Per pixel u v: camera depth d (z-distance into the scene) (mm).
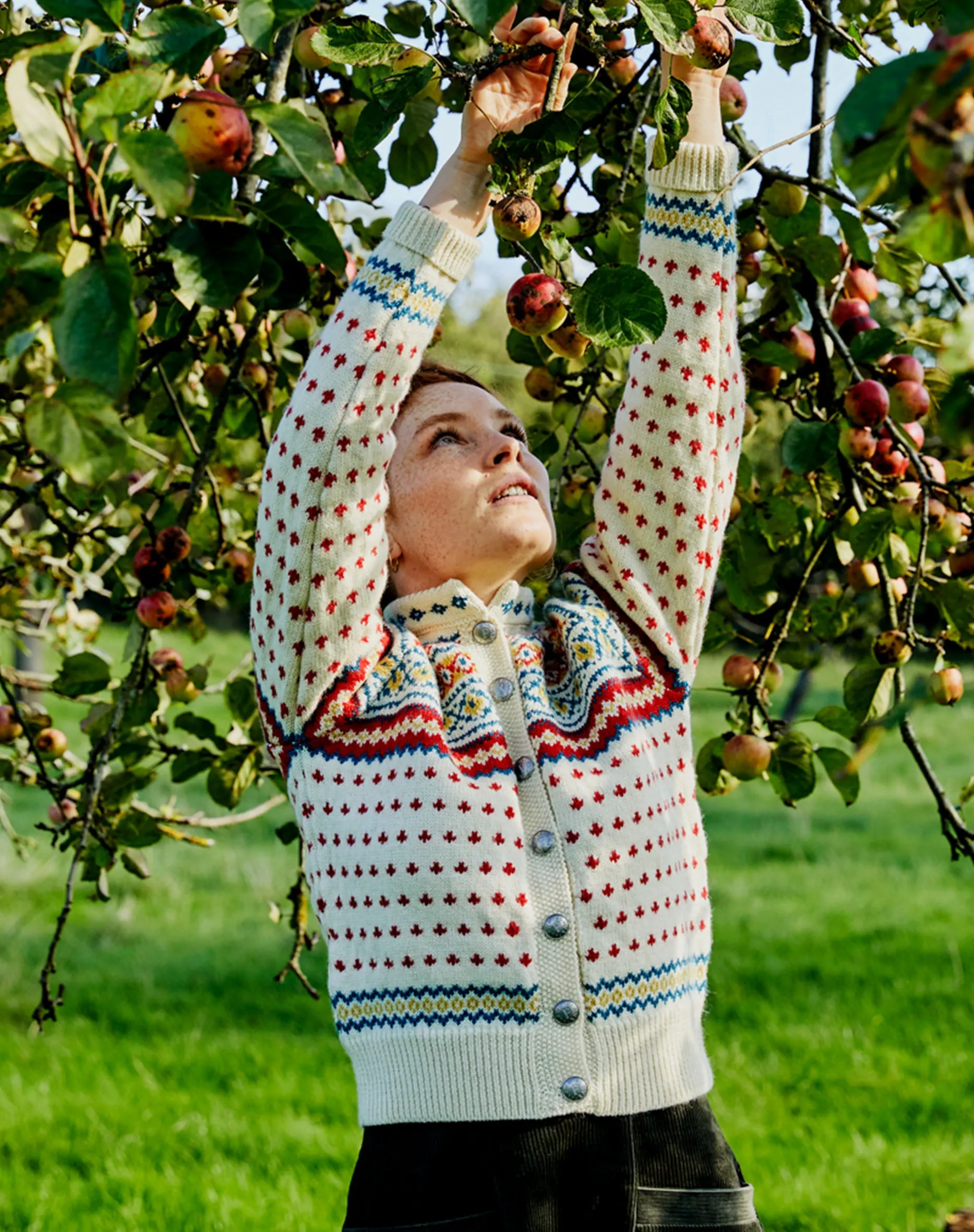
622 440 1878
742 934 6785
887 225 2244
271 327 2783
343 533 1737
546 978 1621
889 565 2379
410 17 2287
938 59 936
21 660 4848
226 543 2959
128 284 1192
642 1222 1596
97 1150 4367
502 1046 1602
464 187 1771
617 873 1665
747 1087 4812
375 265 1752
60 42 1264
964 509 2297
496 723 1729
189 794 10219
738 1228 1635
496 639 1813
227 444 3217
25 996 5980
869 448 2275
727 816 9750
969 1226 2705
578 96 1945
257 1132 4500
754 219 2428
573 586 1930
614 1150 1596
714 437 1863
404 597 1868
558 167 1745
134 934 7031
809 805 10055
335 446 1725
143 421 3072
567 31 1789
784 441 2232
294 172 1521
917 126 927
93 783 2617
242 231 1473
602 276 1515
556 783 1687
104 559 3240
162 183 1216
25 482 3447
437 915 1624
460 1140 1591
